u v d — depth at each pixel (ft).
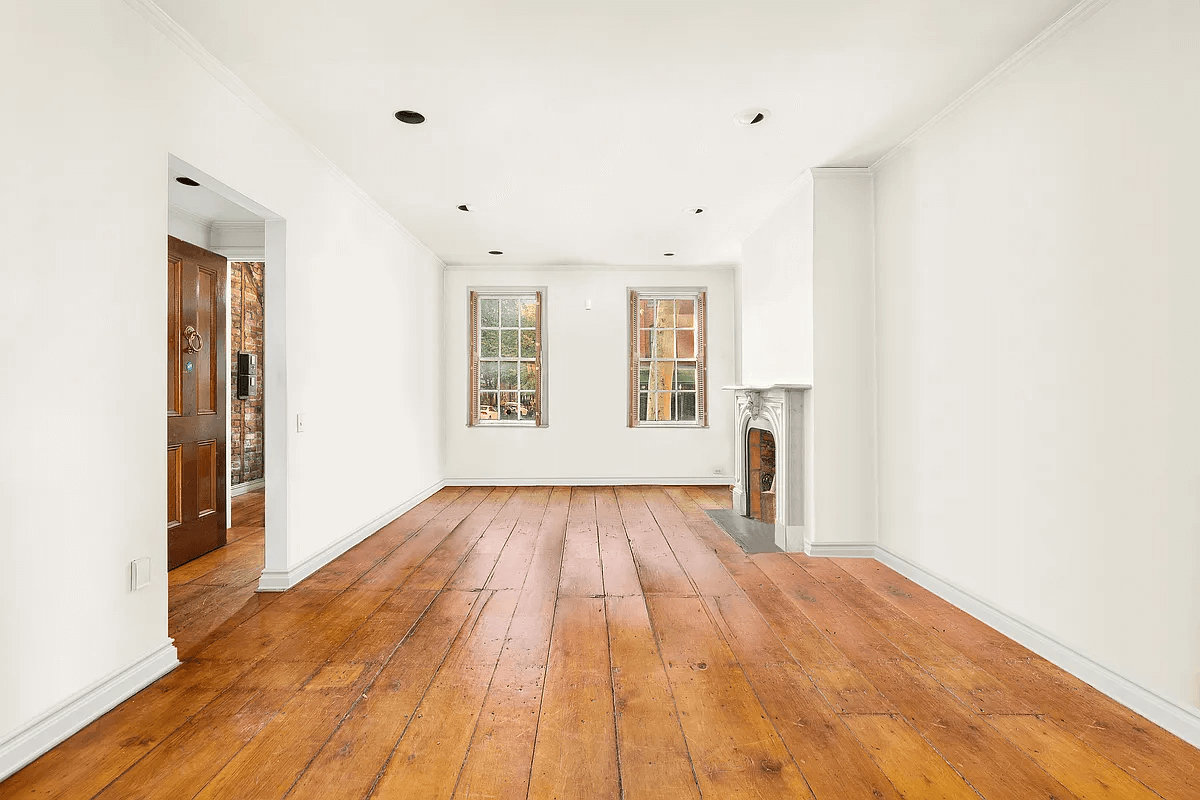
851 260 13.98
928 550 11.95
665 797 5.85
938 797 5.83
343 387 14.70
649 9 8.21
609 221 18.31
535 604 11.16
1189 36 6.73
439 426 23.97
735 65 9.63
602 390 24.95
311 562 13.01
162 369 8.32
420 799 5.82
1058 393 8.59
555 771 6.24
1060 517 8.57
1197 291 6.67
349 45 9.03
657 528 17.42
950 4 8.08
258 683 8.11
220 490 15.31
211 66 9.30
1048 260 8.76
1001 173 9.72
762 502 18.40
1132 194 7.42
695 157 13.34
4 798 5.77
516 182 14.94
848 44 9.05
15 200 6.29
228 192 10.17
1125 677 7.59
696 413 25.17
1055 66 8.61
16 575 6.30
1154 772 6.22
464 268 24.73
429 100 10.75
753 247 19.24
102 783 6.02
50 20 6.65
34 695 6.47
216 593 11.76
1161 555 7.10
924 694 7.84
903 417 12.78
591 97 10.65
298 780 6.08
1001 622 9.78
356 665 8.66
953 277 10.99
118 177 7.60
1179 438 6.87
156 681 8.15
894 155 12.94
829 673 8.43
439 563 13.82
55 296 6.73
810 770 6.26
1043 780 6.10
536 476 24.85
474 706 7.53
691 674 8.39
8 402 6.23
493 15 8.30
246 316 23.12
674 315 25.05
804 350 14.64
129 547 7.75
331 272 13.98
